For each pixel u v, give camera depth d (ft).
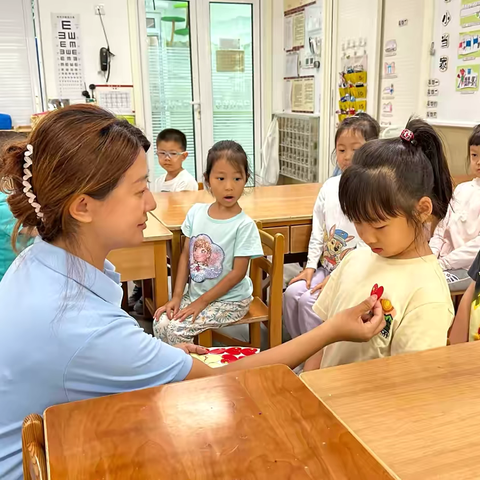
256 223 6.98
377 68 11.62
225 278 6.15
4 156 2.45
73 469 1.43
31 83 14.20
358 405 1.79
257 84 16.83
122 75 14.78
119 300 2.72
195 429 1.60
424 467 1.47
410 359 2.14
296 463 1.45
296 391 1.82
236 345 7.22
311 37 14.19
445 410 1.76
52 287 2.37
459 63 9.30
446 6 9.46
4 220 4.98
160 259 6.40
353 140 6.82
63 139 2.34
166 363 2.54
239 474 1.41
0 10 13.53
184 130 16.46
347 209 3.06
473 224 7.04
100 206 2.44
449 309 3.03
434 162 3.05
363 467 1.43
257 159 17.42
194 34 15.74
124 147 2.44
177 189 10.40
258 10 16.24
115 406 1.73
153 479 1.39
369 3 11.60
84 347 2.30
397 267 3.19
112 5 14.21
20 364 2.29
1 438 2.37
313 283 7.00
